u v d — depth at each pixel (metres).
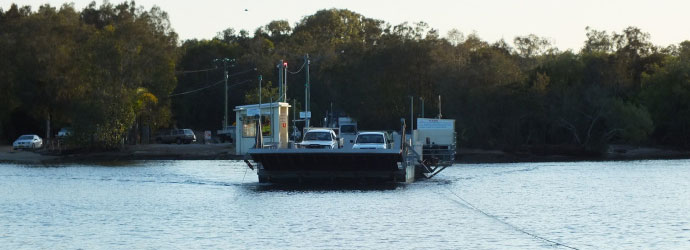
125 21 113.81
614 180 63.69
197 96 160.12
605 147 117.75
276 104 86.75
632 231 33.16
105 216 38.16
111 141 106.44
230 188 54.31
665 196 48.62
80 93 113.81
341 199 46.06
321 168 55.19
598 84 134.25
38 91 123.62
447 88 127.75
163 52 113.81
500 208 41.59
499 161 104.25
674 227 34.31
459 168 84.50
